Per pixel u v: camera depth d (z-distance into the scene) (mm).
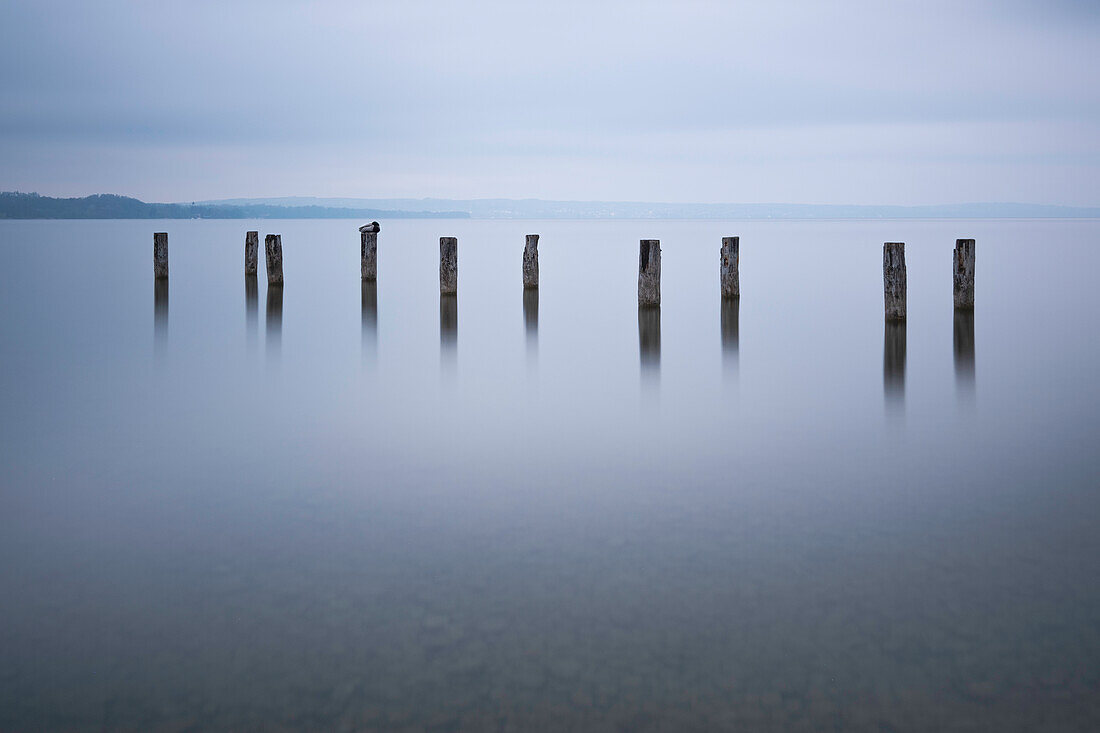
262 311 19578
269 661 4230
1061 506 6273
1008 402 10023
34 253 42875
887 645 4305
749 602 4770
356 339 15469
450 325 17375
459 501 6512
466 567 5281
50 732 3715
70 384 11242
